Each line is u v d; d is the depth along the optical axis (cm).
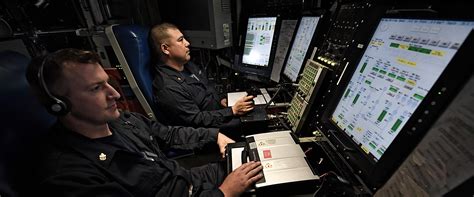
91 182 71
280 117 119
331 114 79
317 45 111
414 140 45
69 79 70
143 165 92
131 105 195
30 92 77
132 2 213
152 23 221
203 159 134
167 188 94
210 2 173
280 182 71
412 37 53
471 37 36
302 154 83
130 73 144
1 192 57
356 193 62
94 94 76
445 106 40
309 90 91
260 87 176
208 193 84
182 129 134
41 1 180
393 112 54
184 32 203
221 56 223
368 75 66
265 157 83
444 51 44
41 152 73
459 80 38
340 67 80
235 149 101
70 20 201
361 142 62
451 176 39
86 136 83
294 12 153
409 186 46
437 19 47
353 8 83
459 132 38
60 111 71
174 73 160
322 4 132
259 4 186
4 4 165
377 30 66
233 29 204
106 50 179
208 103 177
